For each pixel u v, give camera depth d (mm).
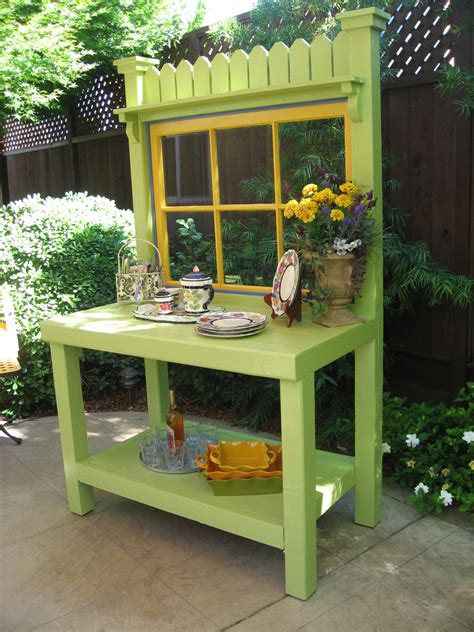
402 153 3350
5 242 3705
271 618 2061
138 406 3955
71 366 2631
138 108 2682
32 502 2840
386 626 2002
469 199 3131
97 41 5062
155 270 2850
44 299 3754
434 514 2645
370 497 2527
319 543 2451
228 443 2648
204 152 2693
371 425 2473
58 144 6266
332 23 3248
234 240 2703
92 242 3902
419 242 3277
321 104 2342
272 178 2549
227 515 2266
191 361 2207
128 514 2734
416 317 3447
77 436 2678
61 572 2330
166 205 2865
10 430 3648
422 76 3186
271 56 2408
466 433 2701
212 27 3914
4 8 4543
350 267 2240
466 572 2256
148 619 2072
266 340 2160
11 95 4531
